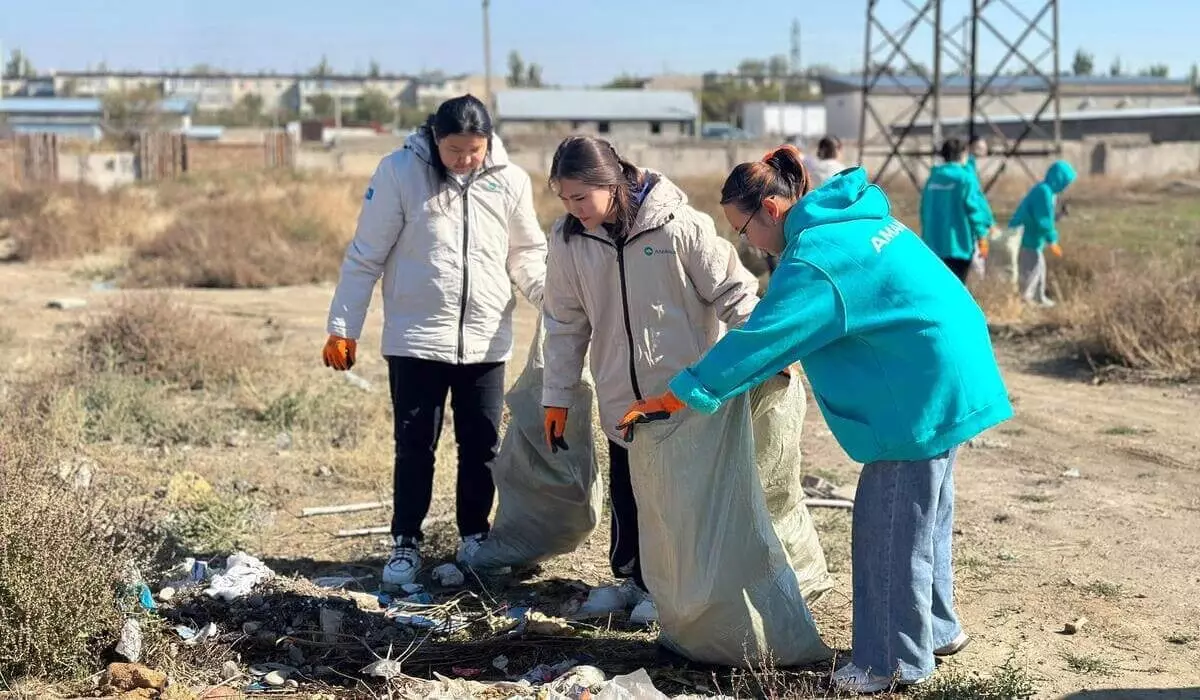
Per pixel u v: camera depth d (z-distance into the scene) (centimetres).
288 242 1856
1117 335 956
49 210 2197
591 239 410
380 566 531
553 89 8462
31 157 4066
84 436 718
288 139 4928
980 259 1292
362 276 487
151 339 917
